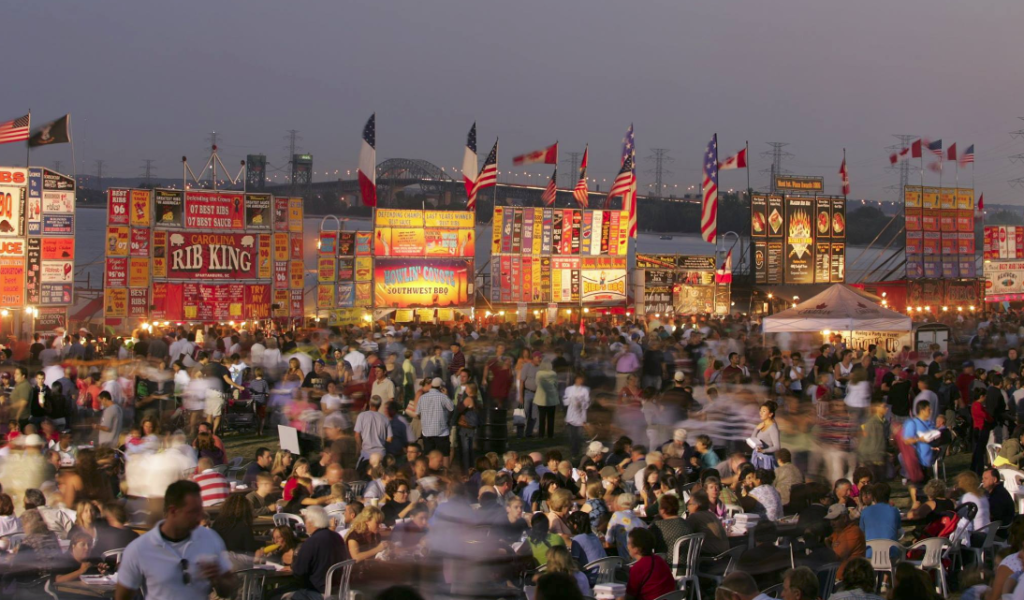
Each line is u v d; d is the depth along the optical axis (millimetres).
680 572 11523
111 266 34688
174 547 6156
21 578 10352
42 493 11961
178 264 35781
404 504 12859
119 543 10977
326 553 10102
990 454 19438
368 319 39469
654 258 46469
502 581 10516
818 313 29016
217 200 36344
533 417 23594
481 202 97812
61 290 33375
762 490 13391
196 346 26766
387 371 22812
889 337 32219
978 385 22125
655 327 33750
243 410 23312
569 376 26094
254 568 9852
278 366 24672
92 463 12273
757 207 51250
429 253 40719
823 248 53031
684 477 15922
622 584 10633
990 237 57344
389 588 6434
